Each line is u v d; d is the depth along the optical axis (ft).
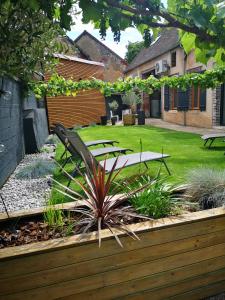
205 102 38.29
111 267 4.73
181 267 5.28
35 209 6.31
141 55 69.77
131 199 6.42
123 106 76.28
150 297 5.16
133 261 4.87
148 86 25.12
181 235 5.16
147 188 6.44
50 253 4.30
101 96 50.19
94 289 4.68
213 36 3.37
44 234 5.43
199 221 5.26
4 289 4.16
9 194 12.03
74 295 4.57
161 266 5.11
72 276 4.50
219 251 5.58
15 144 17.69
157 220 5.21
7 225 5.87
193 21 3.15
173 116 48.78
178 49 44.75
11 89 17.10
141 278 5.00
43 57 9.41
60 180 13.39
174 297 5.35
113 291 4.83
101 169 6.21
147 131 35.63
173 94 49.06
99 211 5.51
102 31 3.38
